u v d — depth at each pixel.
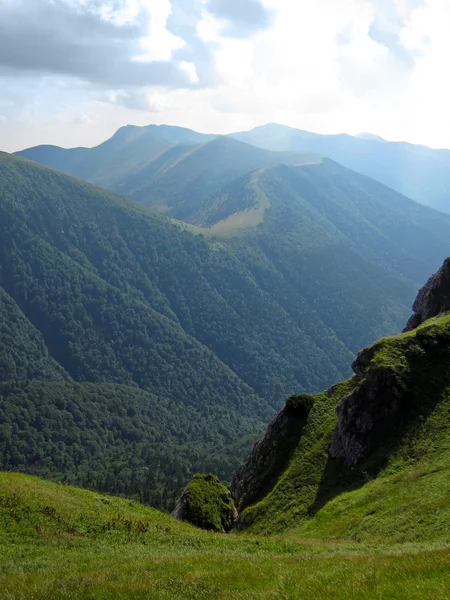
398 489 44.97
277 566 20.73
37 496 33.66
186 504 57.62
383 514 40.69
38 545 26.48
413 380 59.94
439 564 16.83
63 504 33.75
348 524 42.81
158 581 17.97
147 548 28.36
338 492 54.94
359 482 54.25
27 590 16.62
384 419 58.62
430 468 45.69
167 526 35.31
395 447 54.66
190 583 17.52
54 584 17.52
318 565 20.47
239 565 21.58
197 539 32.34
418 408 57.12
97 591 16.47
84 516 32.34
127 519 33.88
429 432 53.31
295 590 15.61
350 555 24.86
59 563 23.09
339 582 16.09
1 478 35.78
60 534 28.50
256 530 56.88
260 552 29.22
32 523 29.16
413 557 19.58
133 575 19.36
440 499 36.91
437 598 13.36
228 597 15.43
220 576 18.97
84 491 41.47
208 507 58.31
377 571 17.23
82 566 22.09
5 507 30.08
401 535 33.88
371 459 56.00
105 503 38.72
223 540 33.12
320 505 54.22
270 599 14.95
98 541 28.61
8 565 22.17
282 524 55.16
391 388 59.59
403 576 16.02
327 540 37.22
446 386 58.12
